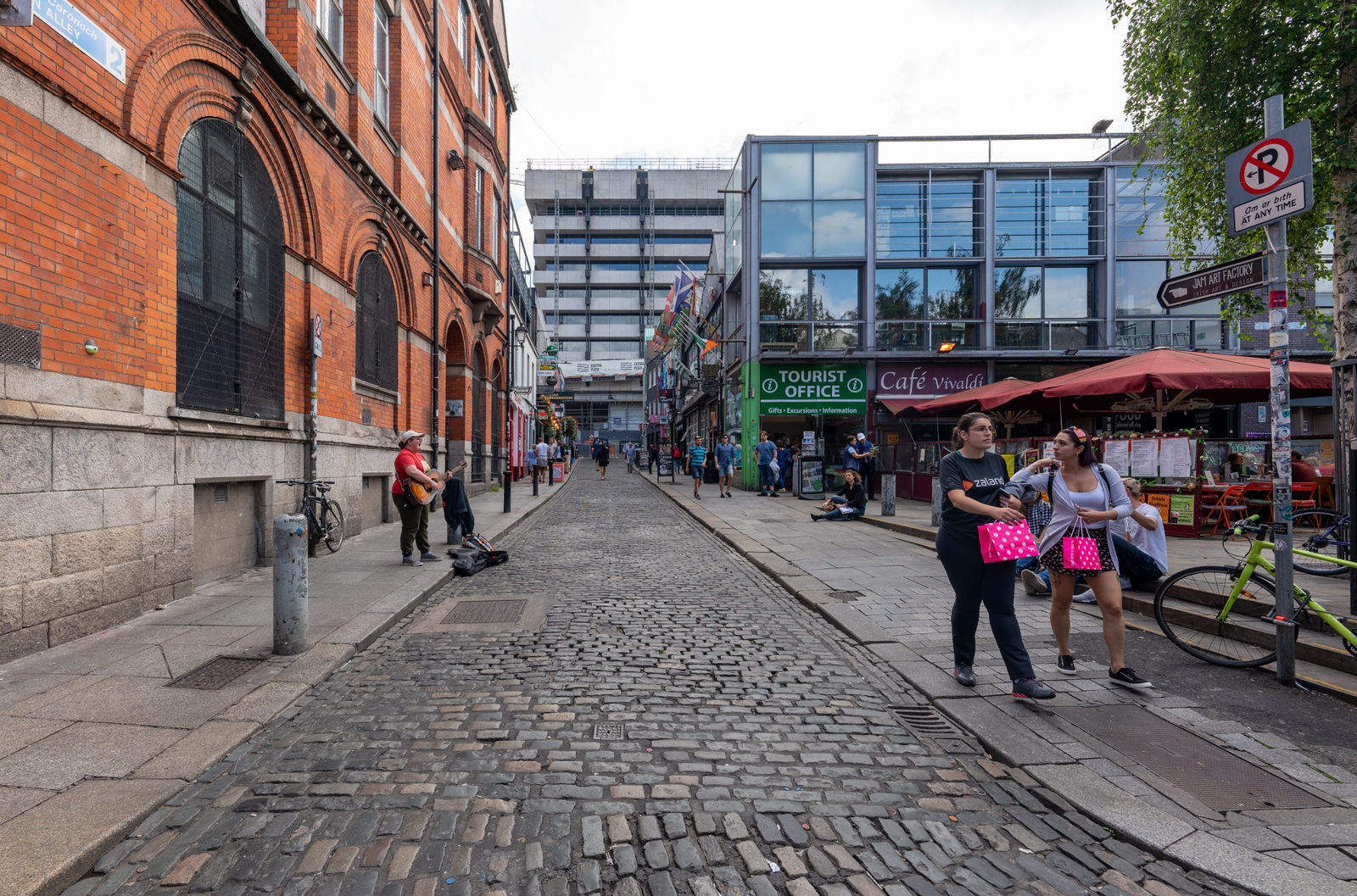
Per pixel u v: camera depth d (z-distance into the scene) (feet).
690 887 7.64
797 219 64.18
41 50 15.60
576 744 11.25
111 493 17.51
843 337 64.64
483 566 28.09
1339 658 14.32
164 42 19.99
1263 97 28.12
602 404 260.42
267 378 26.71
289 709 12.75
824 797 9.70
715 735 11.75
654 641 17.52
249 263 25.44
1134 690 13.70
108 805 8.94
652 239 258.57
